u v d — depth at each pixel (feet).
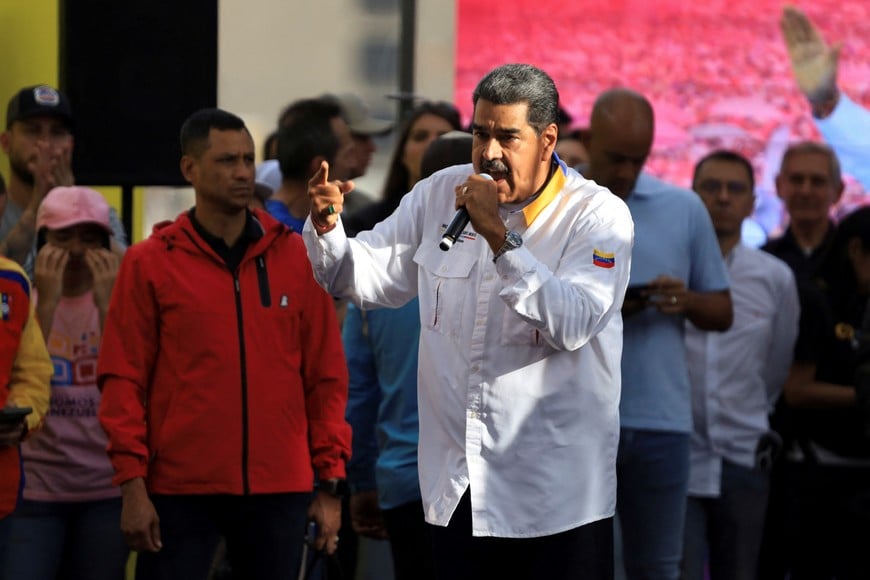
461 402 24.36
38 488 33.04
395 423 33.19
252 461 29.45
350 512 36.19
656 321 34.99
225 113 30.32
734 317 38.99
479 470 24.29
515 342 24.06
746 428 38.68
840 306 38.99
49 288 33.04
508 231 22.99
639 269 35.29
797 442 38.93
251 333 29.71
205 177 29.81
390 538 33.53
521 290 22.71
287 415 29.96
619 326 24.86
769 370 39.63
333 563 36.27
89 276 33.76
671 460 34.96
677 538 35.40
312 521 31.17
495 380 24.14
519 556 24.90
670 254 35.37
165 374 29.60
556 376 24.20
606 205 24.27
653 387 34.91
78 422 33.24
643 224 35.50
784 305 39.47
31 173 36.99
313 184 23.88
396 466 32.86
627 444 34.88
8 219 37.09
